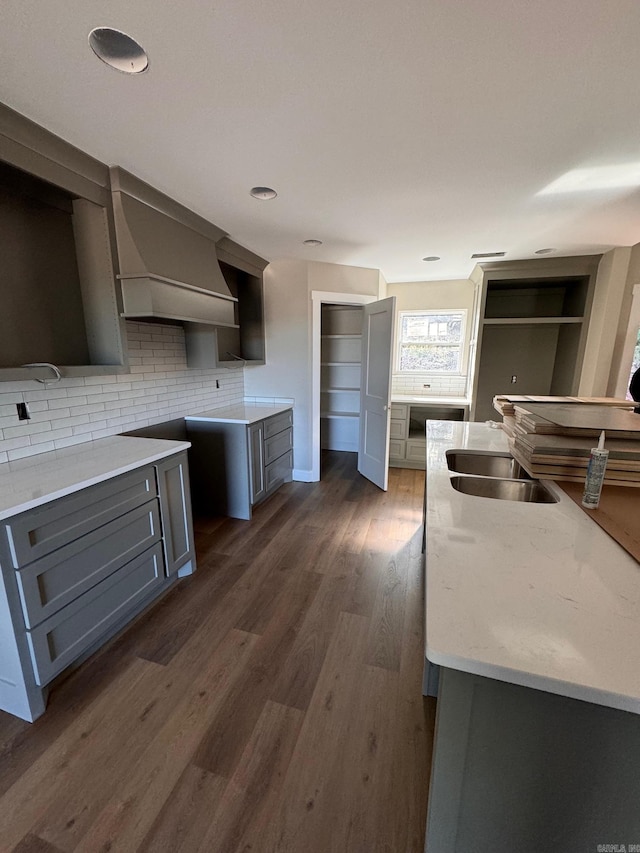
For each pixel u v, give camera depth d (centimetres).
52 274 191
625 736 65
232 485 316
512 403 220
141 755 130
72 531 153
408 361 507
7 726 140
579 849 72
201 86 129
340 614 202
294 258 366
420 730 139
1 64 118
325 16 102
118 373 206
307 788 120
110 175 192
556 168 188
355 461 484
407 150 172
